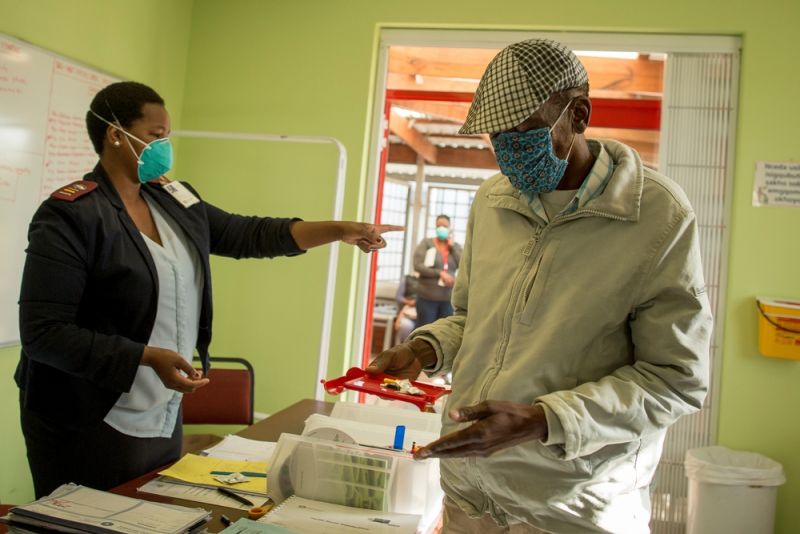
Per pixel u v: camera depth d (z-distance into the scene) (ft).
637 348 3.72
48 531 3.83
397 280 27.68
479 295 4.10
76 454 4.98
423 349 4.54
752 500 9.29
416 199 26.11
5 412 8.87
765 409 10.18
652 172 3.82
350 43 11.75
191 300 5.63
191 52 12.32
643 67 12.19
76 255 4.77
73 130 9.53
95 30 9.93
